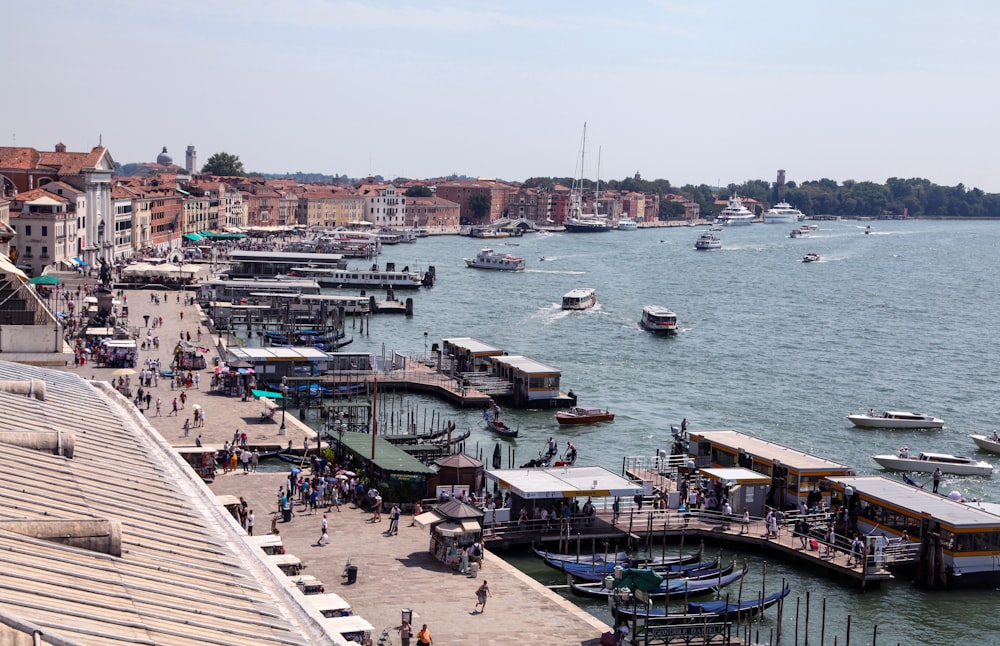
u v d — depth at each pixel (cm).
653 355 17725
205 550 3259
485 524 8200
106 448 4088
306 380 13275
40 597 2358
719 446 10006
